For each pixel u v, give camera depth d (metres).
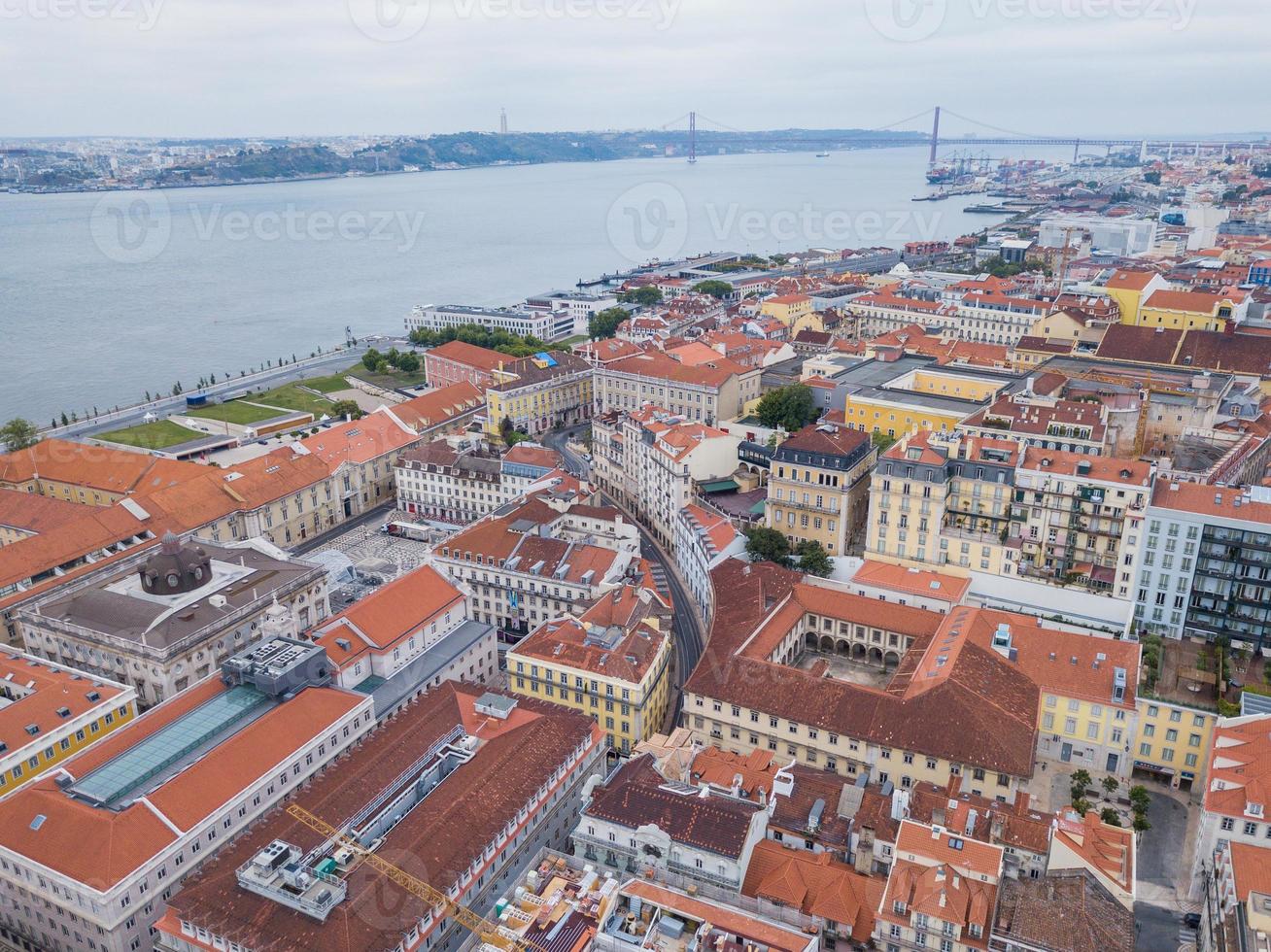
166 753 156.62
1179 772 174.75
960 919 125.81
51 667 191.25
